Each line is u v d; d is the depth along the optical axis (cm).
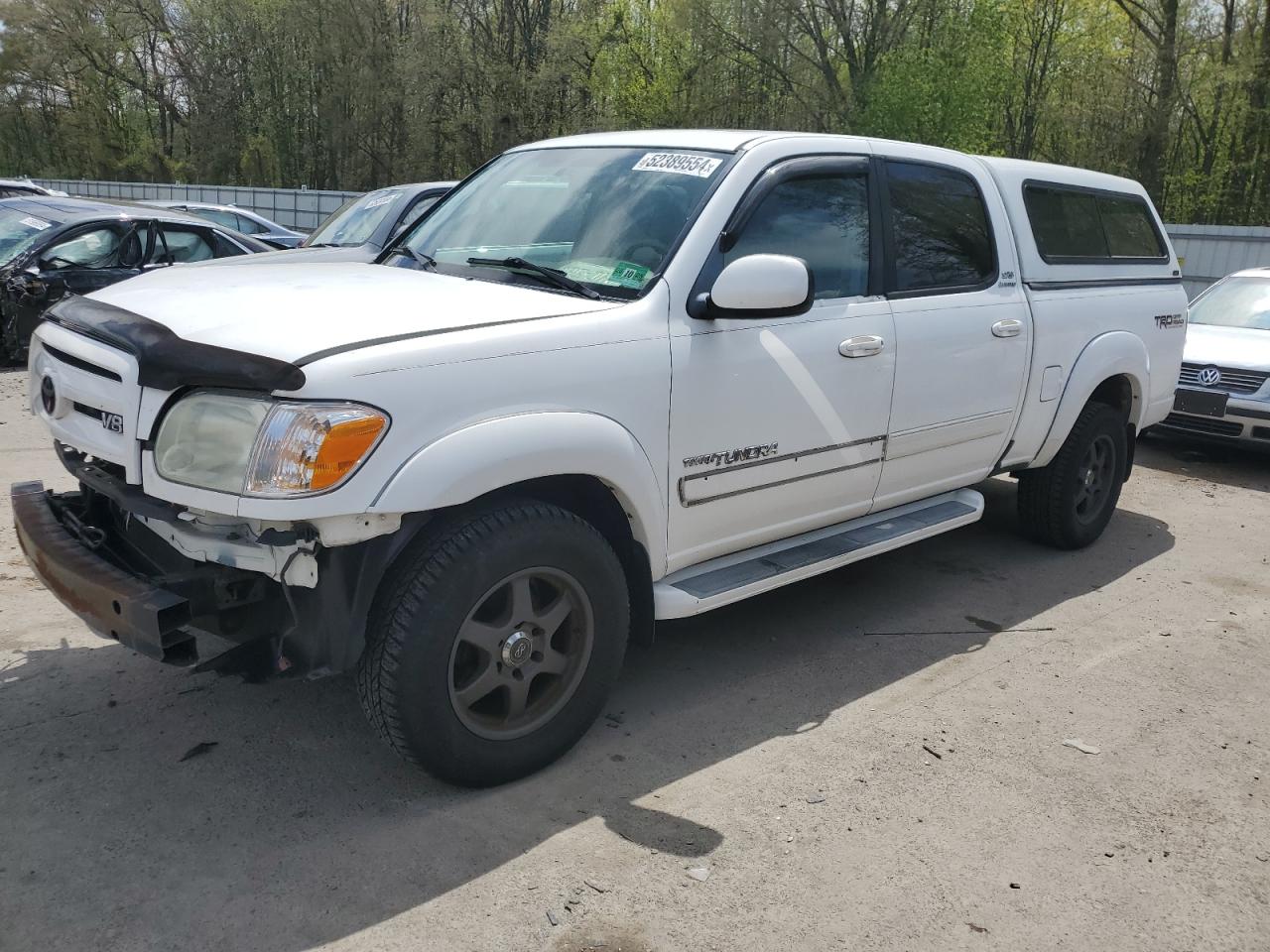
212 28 3941
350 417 255
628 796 312
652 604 344
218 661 273
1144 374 570
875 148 420
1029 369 487
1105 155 3206
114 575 276
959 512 465
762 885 273
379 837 283
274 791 303
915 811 312
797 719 368
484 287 340
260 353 259
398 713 280
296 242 1656
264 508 251
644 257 343
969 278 458
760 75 3231
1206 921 269
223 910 251
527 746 311
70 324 306
